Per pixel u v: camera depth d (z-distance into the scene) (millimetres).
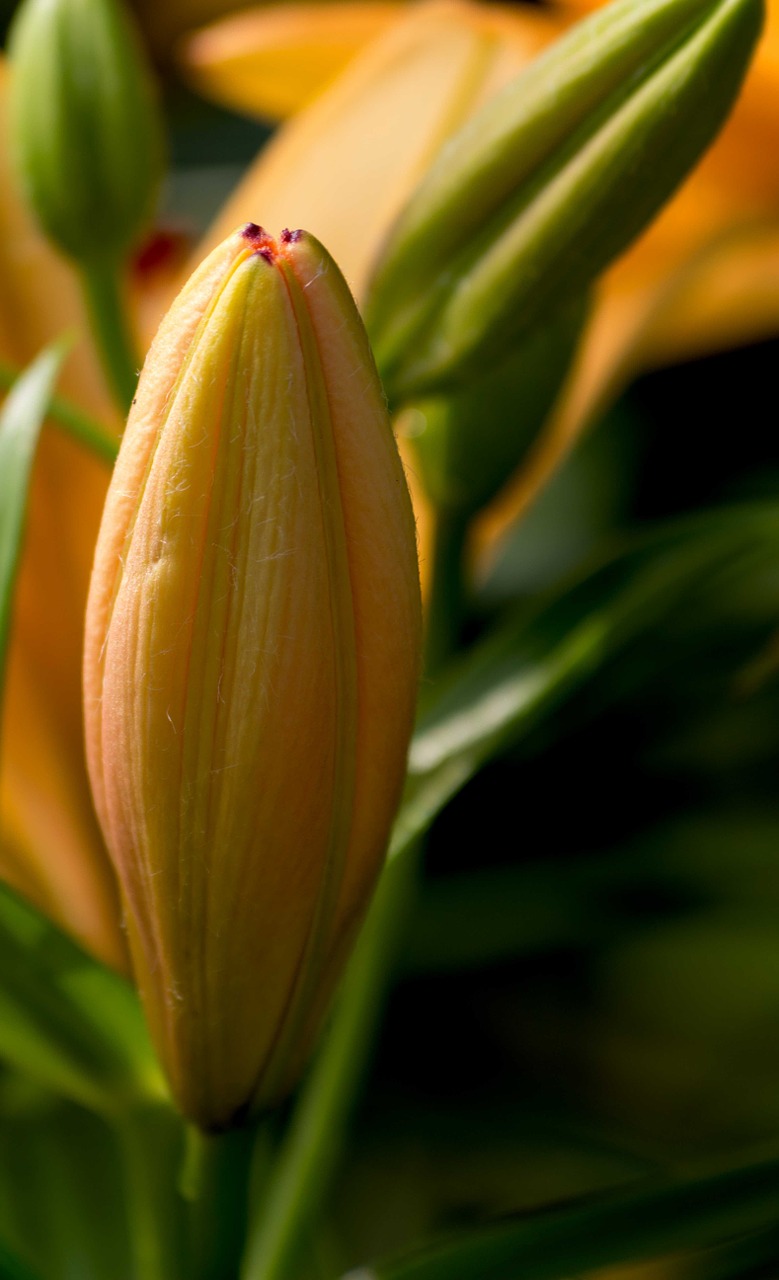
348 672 332
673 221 475
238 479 323
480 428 420
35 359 454
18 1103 470
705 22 359
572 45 364
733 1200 384
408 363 383
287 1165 420
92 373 454
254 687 328
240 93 497
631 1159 502
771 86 442
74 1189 457
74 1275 447
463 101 459
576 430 472
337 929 349
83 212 414
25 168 414
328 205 458
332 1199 502
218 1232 373
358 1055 420
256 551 324
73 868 433
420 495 437
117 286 423
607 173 366
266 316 320
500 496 432
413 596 332
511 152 368
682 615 466
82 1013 383
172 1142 387
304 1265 459
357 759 338
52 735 429
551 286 375
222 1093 358
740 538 424
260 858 337
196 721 330
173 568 325
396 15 478
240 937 343
